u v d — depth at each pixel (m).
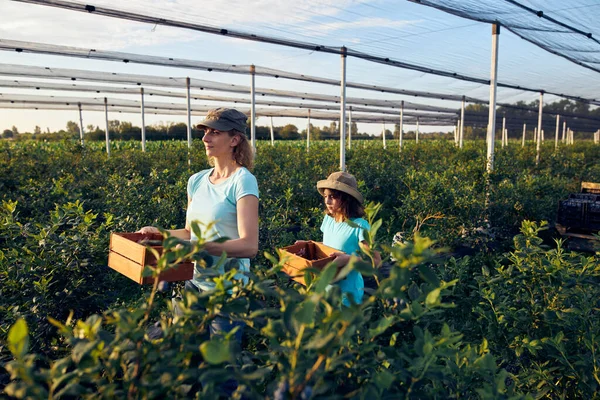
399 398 1.15
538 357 2.67
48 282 3.06
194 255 1.27
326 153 16.23
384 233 7.64
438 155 18.83
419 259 1.01
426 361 1.23
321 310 1.21
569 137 42.22
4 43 9.24
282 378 1.02
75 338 1.05
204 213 2.33
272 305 2.61
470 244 6.49
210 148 2.34
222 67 12.30
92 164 13.30
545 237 7.61
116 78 14.81
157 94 19.36
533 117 36.06
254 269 1.48
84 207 6.65
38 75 13.74
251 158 2.45
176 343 1.15
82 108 24.84
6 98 20.92
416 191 7.64
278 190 8.38
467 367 1.60
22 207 6.32
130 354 1.10
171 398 1.14
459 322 3.32
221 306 1.21
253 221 2.22
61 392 0.98
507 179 8.23
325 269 0.96
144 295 3.45
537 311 2.74
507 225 7.30
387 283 1.04
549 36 9.41
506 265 5.34
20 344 0.86
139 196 5.81
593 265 2.88
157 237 2.49
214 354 0.84
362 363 1.25
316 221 5.79
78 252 3.27
